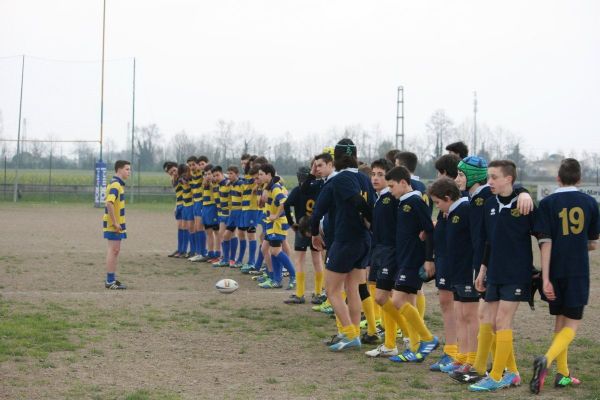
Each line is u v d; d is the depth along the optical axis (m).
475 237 6.48
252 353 7.66
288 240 20.84
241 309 10.09
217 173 14.76
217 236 15.43
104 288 11.76
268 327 8.96
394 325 7.61
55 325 8.56
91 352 7.46
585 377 6.75
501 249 6.23
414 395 6.12
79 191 36.84
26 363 6.91
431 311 10.20
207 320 9.23
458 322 6.89
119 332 8.44
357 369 7.07
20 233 20.25
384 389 6.30
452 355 7.04
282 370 6.98
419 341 7.59
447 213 6.82
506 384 6.33
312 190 10.21
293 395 6.07
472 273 6.74
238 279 13.16
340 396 6.04
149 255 16.41
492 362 6.84
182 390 6.18
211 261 15.49
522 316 9.92
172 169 16.08
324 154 8.23
